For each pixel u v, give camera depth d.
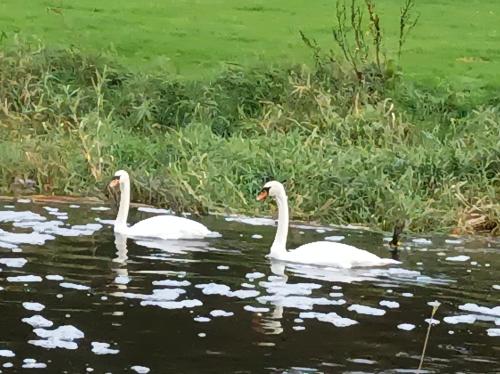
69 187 15.69
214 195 15.50
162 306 9.68
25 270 10.76
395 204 14.88
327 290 10.60
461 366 8.45
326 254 11.80
